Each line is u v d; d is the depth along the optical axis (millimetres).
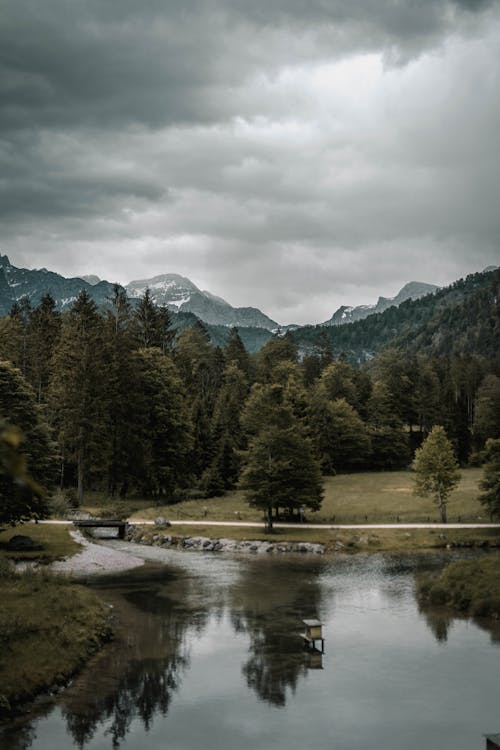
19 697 26125
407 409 164125
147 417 99875
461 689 27812
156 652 32844
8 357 111000
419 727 24156
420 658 31922
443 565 58562
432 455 80875
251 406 120625
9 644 30078
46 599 37781
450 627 37594
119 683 28469
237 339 183750
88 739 22953
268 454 77938
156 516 84500
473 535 72375
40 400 107688
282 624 38219
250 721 24656
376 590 47875
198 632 36469
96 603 39969
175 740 23000
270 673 29828
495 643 34281
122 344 102188
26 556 56500
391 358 187500
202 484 104875
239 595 46094
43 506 59656
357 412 146750
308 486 80062
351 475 126688
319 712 25516
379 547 69125
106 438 95312
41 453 61344
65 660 29969
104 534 79625
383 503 94062
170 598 44969
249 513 87438
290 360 170250
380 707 25969
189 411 113688
